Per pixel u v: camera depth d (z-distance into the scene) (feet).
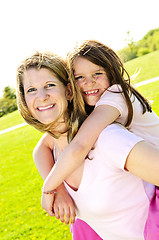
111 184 4.44
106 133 4.37
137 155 4.00
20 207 20.51
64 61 5.06
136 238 4.58
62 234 14.66
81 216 5.14
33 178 26.25
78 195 4.77
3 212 20.40
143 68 82.12
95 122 4.58
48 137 6.15
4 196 23.67
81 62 5.50
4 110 112.16
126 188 4.54
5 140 51.62
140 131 5.57
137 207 4.60
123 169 4.17
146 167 3.96
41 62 4.66
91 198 4.58
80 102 4.97
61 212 4.97
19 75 4.82
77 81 5.64
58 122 4.98
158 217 4.33
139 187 4.65
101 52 5.52
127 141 4.12
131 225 4.60
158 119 6.08
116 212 4.56
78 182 4.80
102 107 4.90
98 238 5.30
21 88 4.89
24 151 38.27
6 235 16.81
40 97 4.63
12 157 36.91
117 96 5.03
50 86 4.75
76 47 5.58
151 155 3.95
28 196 22.15
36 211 18.85
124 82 5.54
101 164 4.43
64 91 4.87
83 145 4.43
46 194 5.01
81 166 4.68
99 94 5.65
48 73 4.70
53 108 4.76
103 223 4.78
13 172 30.12
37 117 4.90
